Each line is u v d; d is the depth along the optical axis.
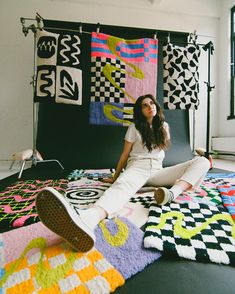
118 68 2.43
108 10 3.39
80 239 0.70
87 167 2.56
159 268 0.67
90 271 0.63
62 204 0.69
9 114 3.28
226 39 3.61
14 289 0.56
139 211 1.12
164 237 0.81
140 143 1.35
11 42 3.24
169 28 3.57
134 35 2.89
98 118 2.43
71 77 2.33
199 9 3.63
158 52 2.87
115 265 0.67
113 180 1.58
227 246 0.76
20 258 0.69
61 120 2.75
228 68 3.58
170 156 2.69
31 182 1.75
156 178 1.38
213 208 1.12
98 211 0.89
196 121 3.72
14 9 3.22
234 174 2.06
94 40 2.36
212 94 3.78
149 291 0.57
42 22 2.91
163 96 2.60
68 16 3.31
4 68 3.25
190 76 2.51
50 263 0.67
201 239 0.80
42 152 2.65
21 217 1.01
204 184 1.63
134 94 2.46
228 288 0.59
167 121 2.84
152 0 3.45
